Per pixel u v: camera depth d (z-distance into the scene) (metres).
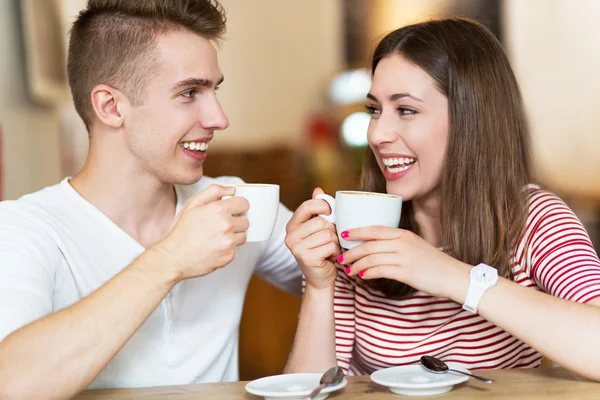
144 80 1.35
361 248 1.22
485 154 1.41
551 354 1.16
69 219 1.39
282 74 5.62
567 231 1.36
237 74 5.60
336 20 5.59
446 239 1.46
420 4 5.45
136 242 1.42
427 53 1.38
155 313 1.41
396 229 1.22
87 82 1.40
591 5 5.21
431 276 1.20
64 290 1.34
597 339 1.14
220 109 1.40
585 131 5.23
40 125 3.37
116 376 1.39
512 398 1.08
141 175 1.42
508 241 1.42
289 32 5.62
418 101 1.38
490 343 1.46
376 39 1.57
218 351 1.49
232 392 1.17
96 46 1.37
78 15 1.43
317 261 1.35
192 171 1.42
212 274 1.49
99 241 1.40
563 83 5.25
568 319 1.15
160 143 1.37
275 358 3.56
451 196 1.42
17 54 3.04
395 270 1.20
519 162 1.46
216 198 1.17
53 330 1.07
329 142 5.13
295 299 3.62
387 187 1.47
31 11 3.18
